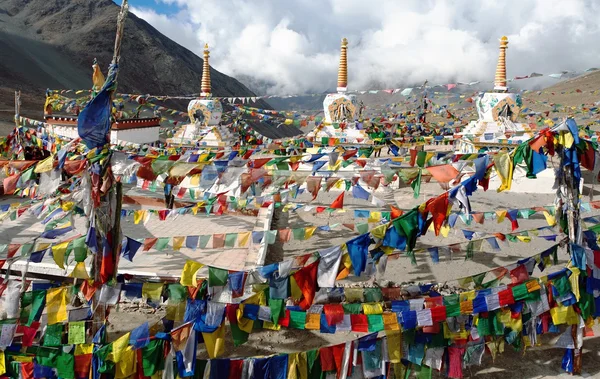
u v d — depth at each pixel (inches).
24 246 240.7
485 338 266.7
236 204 346.6
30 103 2219.5
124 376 215.6
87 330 220.5
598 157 269.0
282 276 225.5
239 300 248.1
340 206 315.3
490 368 287.3
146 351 216.8
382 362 245.0
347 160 337.7
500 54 850.8
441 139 660.7
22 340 227.1
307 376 234.8
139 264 399.2
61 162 221.5
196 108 850.1
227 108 2967.5
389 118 948.6
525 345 277.6
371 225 528.4
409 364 254.5
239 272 224.1
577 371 280.7
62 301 219.1
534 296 264.1
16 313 221.0
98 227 216.4
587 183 749.9
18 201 575.8
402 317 240.1
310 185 271.3
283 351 303.6
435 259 287.0
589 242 280.1
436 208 237.0
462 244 291.6
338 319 236.5
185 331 218.4
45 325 234.4
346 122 864.3
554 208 300.4
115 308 346.9
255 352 301.7
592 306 277.3
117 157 220.7
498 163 245.3
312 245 475.5
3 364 217.8
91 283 220.5
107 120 207.8
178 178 256.2
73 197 261.6
